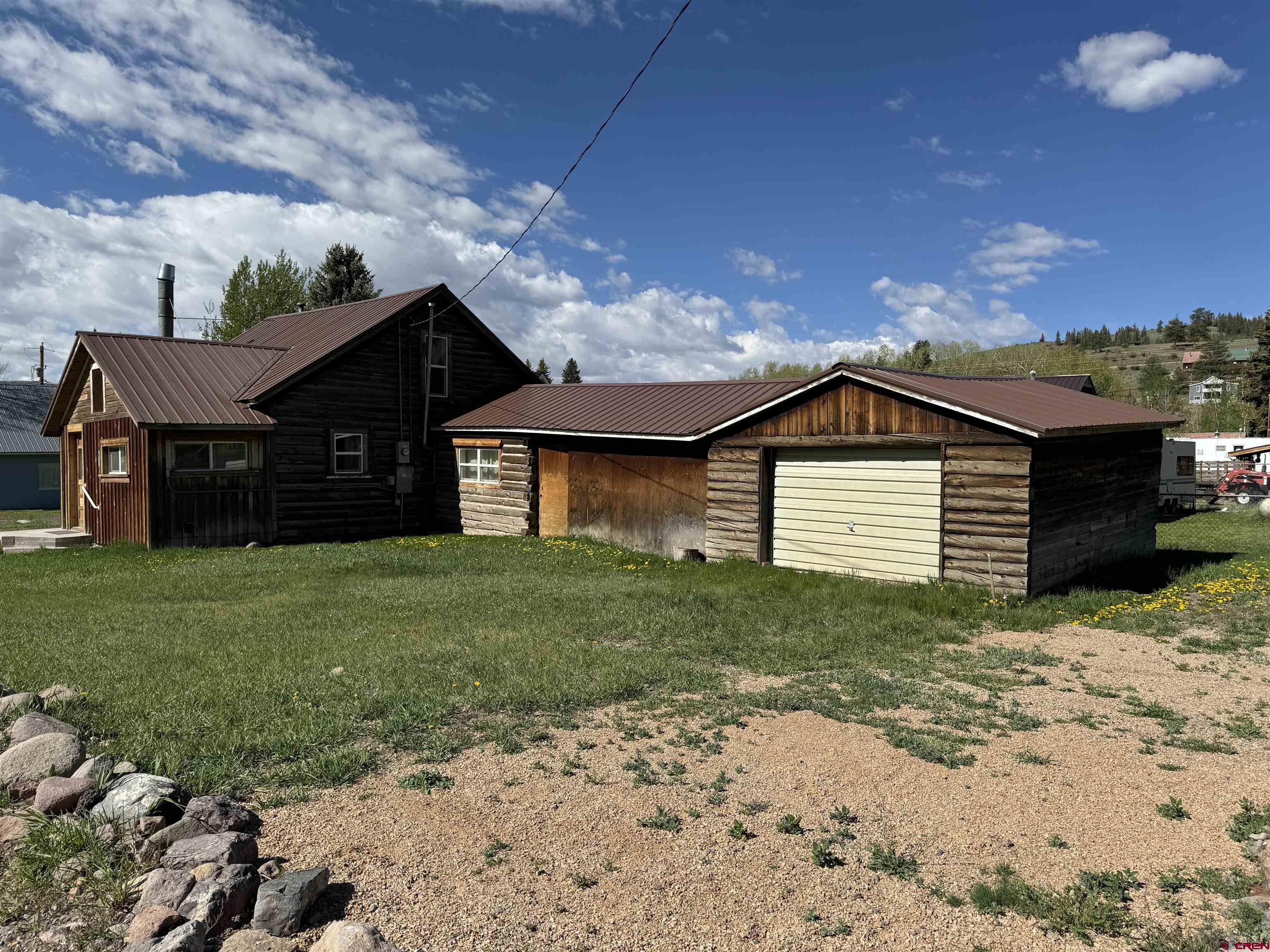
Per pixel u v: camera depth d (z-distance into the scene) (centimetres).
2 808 435
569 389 2091
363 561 1427
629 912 357
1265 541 1811
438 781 490
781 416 1350
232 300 4053
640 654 775
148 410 1608
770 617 954
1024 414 1106
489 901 362
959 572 1133
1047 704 652
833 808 459
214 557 1524
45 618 946
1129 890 376
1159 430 1569
